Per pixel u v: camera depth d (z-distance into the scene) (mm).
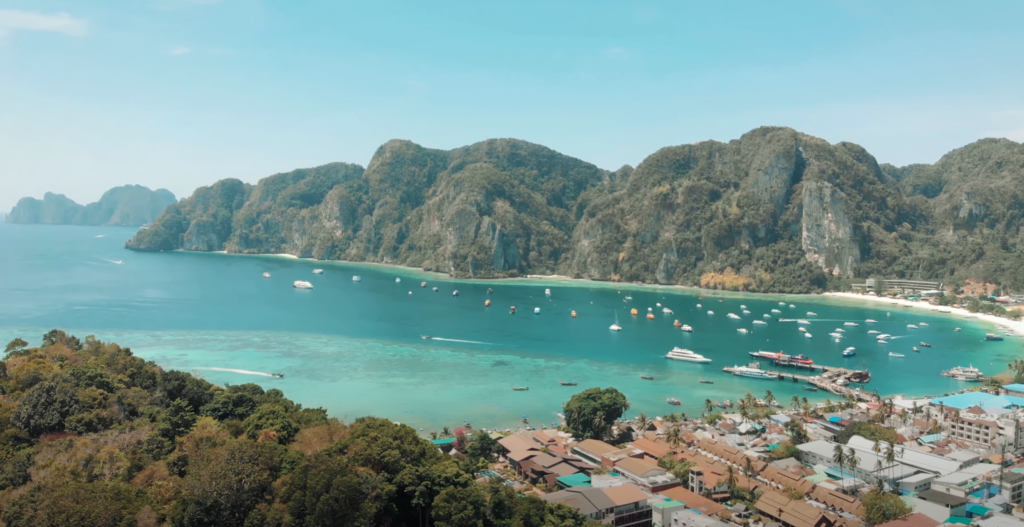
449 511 100812
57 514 88188
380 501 101188
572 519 108062
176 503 97312
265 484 102438
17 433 125250
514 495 113750
